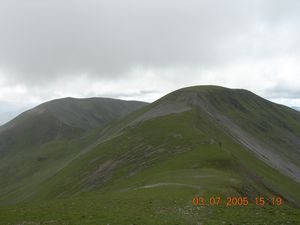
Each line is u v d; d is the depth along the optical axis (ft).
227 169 263.70
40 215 123.34
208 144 340.59
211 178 203.51
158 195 153.17
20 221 115.65
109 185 312.29
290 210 131.64
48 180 501.56
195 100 625.00
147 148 398.42
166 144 385.91
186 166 269.23
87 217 116.16
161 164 293.84
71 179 406.82
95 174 388.16
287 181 361.10
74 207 136.05
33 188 533.14
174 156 333.62
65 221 111.86
